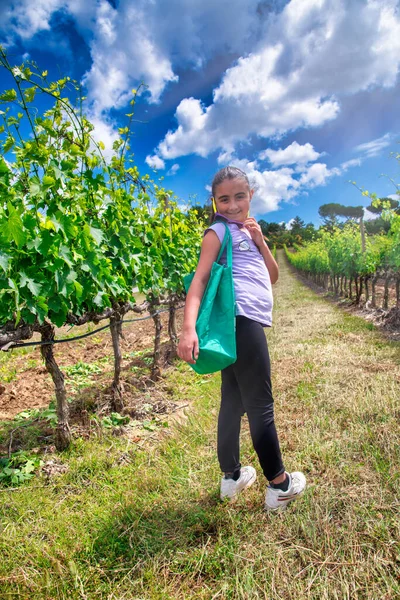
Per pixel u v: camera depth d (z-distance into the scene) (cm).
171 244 518
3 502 227
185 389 420
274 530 184
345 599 144
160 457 266
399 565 157
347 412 296
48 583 162
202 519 197
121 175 375
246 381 187
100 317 332
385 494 197
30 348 706
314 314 839
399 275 688
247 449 259
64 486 242
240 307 184
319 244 1745
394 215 714
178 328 862
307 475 225
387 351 456
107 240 343
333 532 177
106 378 484
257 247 208
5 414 387
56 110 280
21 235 218
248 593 150
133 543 186
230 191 198
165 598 154
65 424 288
